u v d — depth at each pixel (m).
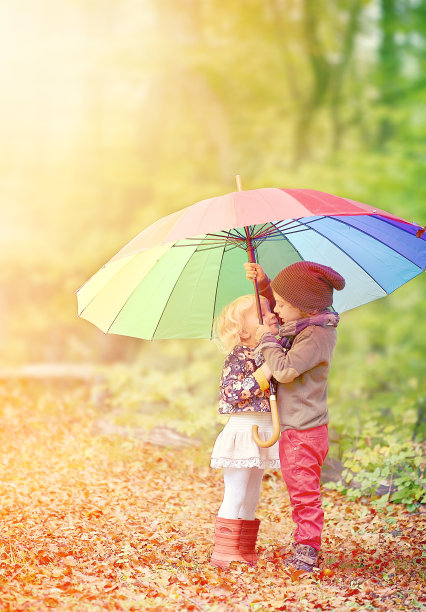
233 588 3.73
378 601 3.55
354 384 9.31
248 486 4.18
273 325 4.20
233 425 4.10
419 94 13.61
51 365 11.15
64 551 4.14
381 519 4.91
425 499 4.97
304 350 3.87
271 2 15.29
